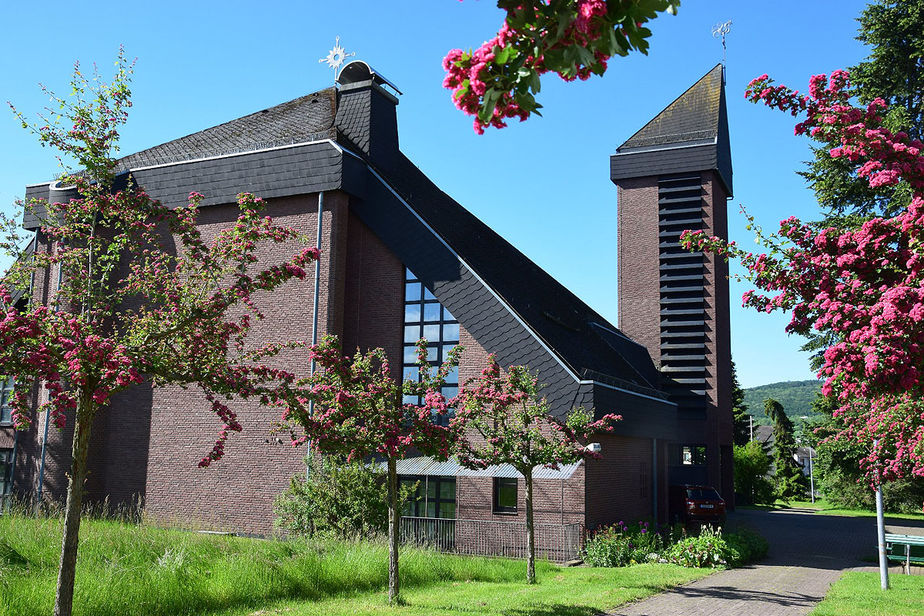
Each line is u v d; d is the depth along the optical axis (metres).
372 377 13.20
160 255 10.60
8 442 26.23
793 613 12.73
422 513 22.31
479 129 3.96
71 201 10.30
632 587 14.87
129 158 29.97
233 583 12.59
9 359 8.27
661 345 37.25
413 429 13.07
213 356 9.66
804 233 8.03
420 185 30.56
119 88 10.17
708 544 19.56
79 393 8.87
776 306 7.79
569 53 3.51
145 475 24.50
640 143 39.38
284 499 20.45
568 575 16.86
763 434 105.19
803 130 8.23
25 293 10.15
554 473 20.64
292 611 11.50
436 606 12.11
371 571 14.57
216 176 25.00
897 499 48.12
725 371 38.28
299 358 23.05
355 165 24.05
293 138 26.97
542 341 21.45
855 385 6.78
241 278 9.55
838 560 22.55
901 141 7.64
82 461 8.80
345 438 12.55
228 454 23.48
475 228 33.12
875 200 29.27
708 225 37.47
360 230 24.47
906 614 11.87
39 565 12.81
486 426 16.42
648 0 3.29
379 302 23.89
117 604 10.98
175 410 24.48
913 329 6.15
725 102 40.97
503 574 16.30
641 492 26.67
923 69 29.22
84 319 9.41
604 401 21.70
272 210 24.47
